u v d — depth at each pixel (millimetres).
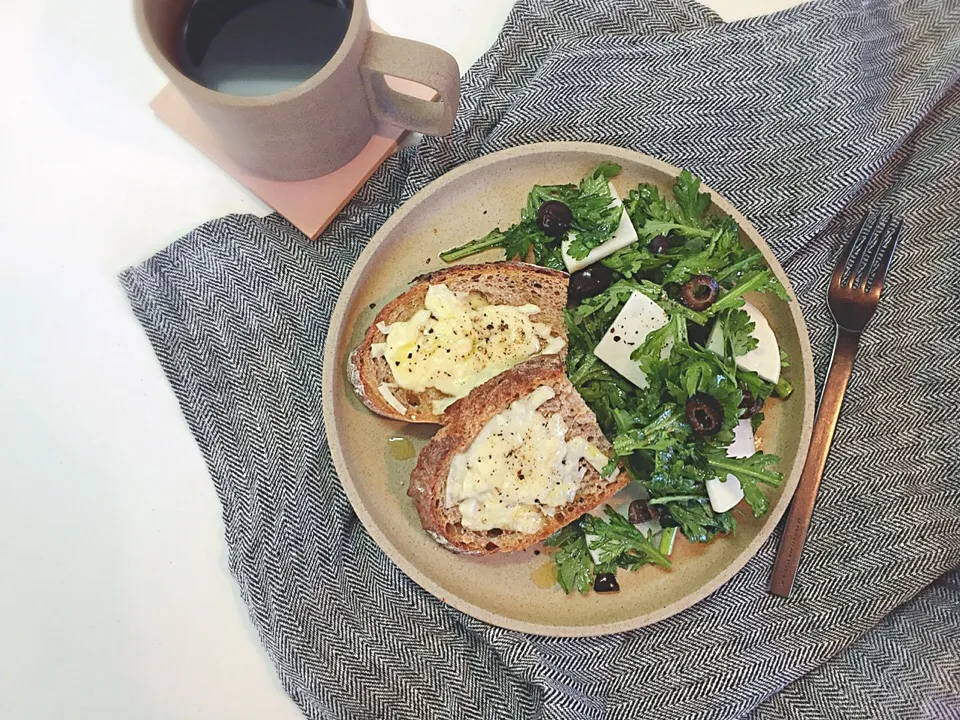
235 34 300
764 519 333
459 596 332
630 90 359
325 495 348
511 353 332
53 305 359
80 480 354
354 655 342
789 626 347
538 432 323
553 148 341
